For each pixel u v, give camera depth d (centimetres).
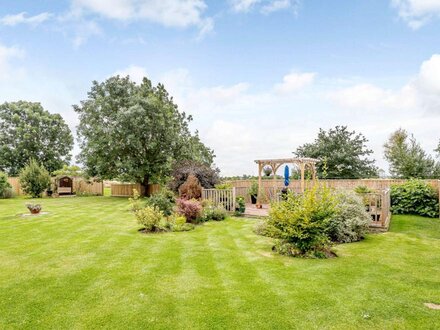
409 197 1363
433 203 1312
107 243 798
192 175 1563
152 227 980
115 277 538
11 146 3572
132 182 2636
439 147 2289
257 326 371
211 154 2658
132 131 2250
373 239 870
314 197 702
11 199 2311
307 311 408
